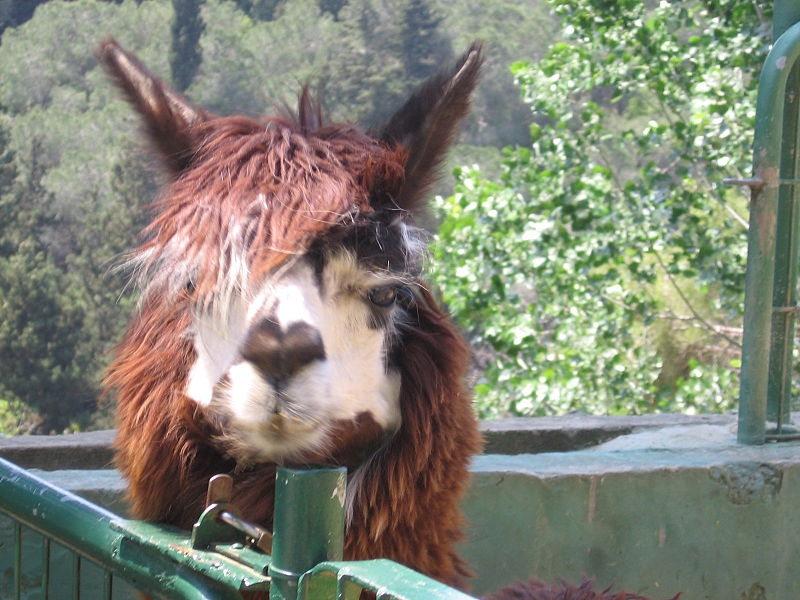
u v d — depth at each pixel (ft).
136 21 79.30
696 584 13.00
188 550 5.43
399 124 8.87
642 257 28.91
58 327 82.23
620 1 28.94
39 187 89.51
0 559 11.34
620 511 12.70
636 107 56.95
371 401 7.66
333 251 7.13
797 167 14.80
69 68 94.48
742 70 28.30
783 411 14.90
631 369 31.07
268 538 5.28
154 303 8.09
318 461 7.38
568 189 29.25
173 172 8.50
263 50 62.80
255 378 6.89
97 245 82.43
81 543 6.13
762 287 14.17
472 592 9.41
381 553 8.04
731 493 13.00
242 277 6.95
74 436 14.96
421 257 8.46
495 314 29.55
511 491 12.46
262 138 7.69
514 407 28.94
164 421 7.80
